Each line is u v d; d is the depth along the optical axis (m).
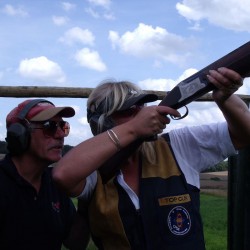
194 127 1.92
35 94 3.06
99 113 1.86
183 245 1.72
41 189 2.04
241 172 3.21
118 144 1.64
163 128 1.67
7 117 2.05
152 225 1.74
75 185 1.65
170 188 1.78
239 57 1.60
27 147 1.95
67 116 2.03
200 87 1.70
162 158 1.85
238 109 1.77
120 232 1.76
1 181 1.92
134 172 1.84
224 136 1.84
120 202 1.77
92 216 1.83
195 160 1.86
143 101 1.85
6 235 1.92
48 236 2.02
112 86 1.85
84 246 2.08
